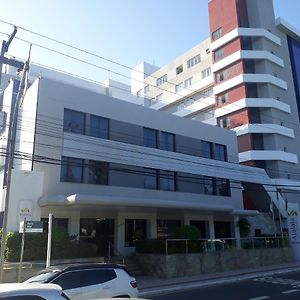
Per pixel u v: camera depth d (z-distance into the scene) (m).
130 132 27.52
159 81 67.56
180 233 24.19
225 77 52.84
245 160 47.59
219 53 54.75
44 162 22.48
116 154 26.20
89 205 21.33
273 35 53.66
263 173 37.34
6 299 4.84
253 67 52.19
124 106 27.62
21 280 16.86
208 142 33.25
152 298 14.93
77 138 24.39
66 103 24.36
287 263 30.17
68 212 23.23
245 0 55.75
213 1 57.44
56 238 19.97
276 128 48.53
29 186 21.39
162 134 29.75
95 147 25.16
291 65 56.38
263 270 25.08
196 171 31.08
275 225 37.12
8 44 19.45
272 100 49.22
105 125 26.33
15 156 23.22
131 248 25.91
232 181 33.81
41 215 21.84
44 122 23.08
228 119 51.50
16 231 19.98
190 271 22.94
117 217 25.81
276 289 16.39
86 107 25.38
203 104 56.81
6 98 26.91
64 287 9.54
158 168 28.45
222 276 22.12
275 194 37.97
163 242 22.56
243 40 52.69
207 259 24.23
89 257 20.95
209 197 31.45
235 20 53.19
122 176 26.17
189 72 61.25
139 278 21.45
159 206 23.23
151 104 68.06
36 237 19.45
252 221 36.06
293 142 51.34
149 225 27.44
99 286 10.04
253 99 49.12
